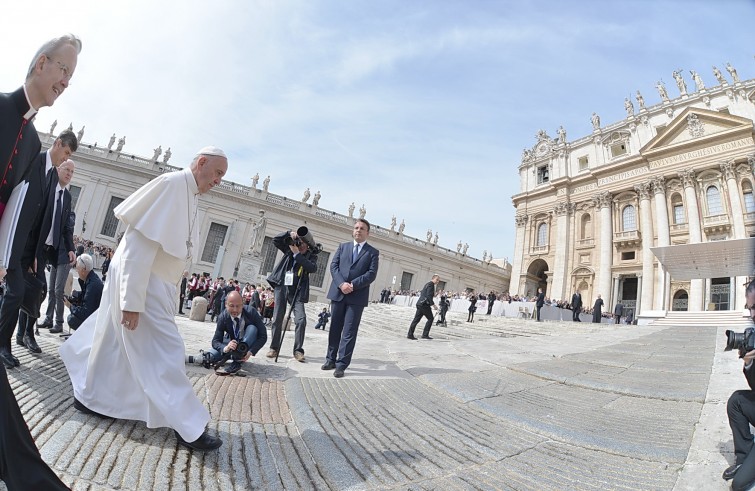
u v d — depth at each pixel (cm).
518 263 4556
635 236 3559
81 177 3662
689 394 441
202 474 217
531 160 4759
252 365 509
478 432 334
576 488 243
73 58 184
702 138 3241
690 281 3127
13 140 172
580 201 4125
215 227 3894
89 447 225
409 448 287
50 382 326
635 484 250
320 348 742
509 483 246
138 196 244
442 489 231
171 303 263
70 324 495
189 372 429
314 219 4181
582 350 835
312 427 301
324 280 4159
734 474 240
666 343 969
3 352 342
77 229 3534
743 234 2958
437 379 502
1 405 154
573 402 436
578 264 3991
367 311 2522
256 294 1460
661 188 3469
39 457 164
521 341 1008
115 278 253
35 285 387
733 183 3077
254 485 213
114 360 257
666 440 319
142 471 208
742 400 249
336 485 224
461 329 1530
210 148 278
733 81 3303
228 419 305
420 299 1109
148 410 238
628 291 3672
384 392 434
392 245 4572
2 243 176
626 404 431
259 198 4003
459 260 4931
